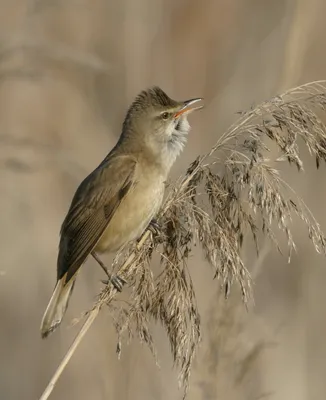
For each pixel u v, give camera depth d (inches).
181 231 303.4
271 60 580.4
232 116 589.9
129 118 373.7
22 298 538.3
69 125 597.6
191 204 304.7
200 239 298.2
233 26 700.0
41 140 566.6
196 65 682.8
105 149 578.6
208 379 361.7
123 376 398.0
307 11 439.8
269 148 317.4
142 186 358.9
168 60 632.4
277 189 294.4
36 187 555.8
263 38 682.2
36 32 528.4
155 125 368.5
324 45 645.3
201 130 597.0
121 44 644.1
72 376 477.1
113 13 659.4
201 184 305.7
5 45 477.7
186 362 294.0
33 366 514.6
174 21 697.0
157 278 301.1
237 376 364.2
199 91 674.2
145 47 600.7
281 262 508.1
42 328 329.7
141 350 399.9
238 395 366.0
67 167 496.4
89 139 586.2
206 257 297.7
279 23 610.9
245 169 297.3
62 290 336.8
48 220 551.5
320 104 303.4
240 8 706.8
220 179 302.7
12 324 533.0
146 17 617.0
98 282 467.5
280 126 300.8
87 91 617.6
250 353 367.2
